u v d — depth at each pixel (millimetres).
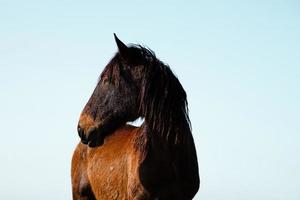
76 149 11930
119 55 9359
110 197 10141
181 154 9070
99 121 9172
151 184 9008
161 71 9117
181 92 9203
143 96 9016
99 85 9352
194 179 9250
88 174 11062
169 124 8930
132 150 9555
